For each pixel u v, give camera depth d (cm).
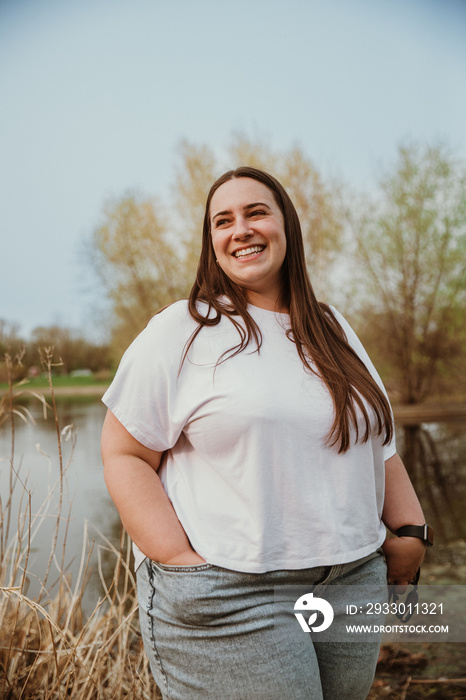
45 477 539
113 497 135
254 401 128
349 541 134
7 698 178
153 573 134
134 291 1642
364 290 1470
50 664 191
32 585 286
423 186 1434
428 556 350
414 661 224
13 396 219
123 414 135
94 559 338
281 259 149
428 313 1456
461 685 205
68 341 1941
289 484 129
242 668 122
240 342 137
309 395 134
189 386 134
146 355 135
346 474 135
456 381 1452
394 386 1487
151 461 140
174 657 128
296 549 129
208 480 133
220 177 156
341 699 141
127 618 188
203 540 128
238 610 124
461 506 477
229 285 151
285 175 1425
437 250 1442
